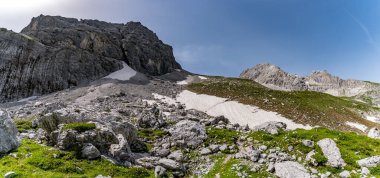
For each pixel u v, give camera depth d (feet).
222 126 175.73
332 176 111.55
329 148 125.29
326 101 431.84
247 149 133.28
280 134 150.61
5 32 358.23
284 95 420.77
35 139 131.03
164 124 180.75
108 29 536.42
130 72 419.13
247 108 337.72
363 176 107.96
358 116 379.55
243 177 113.29
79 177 97.55
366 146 130.72
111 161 113.60
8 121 114.73
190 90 393.09
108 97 294.46
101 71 396.98
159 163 121.08
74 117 130.62
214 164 127.65
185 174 120.37
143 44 501.97
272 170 116.88
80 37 437.99
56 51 372.38
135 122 191.52
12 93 318.24
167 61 535.19
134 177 108.37
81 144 117.08
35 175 93.20
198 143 146.92
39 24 499.92
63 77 355.97
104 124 131.85
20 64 340.18
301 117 327.88
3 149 108.99
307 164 120.37
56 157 108.58
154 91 359.66
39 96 327.06
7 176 89.76
